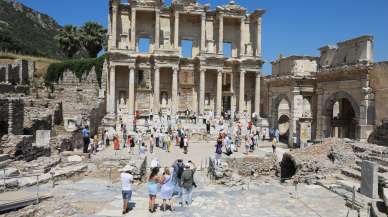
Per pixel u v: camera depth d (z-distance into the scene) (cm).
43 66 8488
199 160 4078
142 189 2689
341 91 4950
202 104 7300
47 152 3634
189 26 7756
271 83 6656
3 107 4306
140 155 3859
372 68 4431
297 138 5762
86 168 3181
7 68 6956
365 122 4469
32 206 2055
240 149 4903
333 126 5316
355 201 2325
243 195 2591
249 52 7612
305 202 2394
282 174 4022
